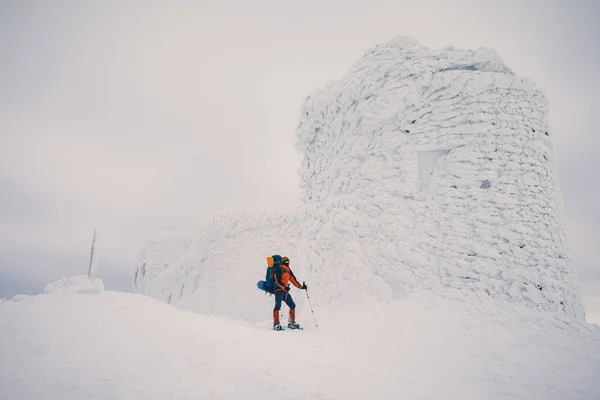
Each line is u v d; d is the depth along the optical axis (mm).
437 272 7648
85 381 3127
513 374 4672
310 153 12094
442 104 8742
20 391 2820
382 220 8539
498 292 7184
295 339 5523
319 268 9070
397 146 9031
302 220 12570
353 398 3477
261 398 3232
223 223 14977
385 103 8875
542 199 8023
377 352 5328
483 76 8445
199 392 3203
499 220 7699
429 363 4996
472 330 6109
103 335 4199
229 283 13805
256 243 13828
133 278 20719
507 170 8039
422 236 8047
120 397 2955
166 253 19078
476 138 8297
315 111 11133
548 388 4301
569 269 8125
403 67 8953
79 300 5398
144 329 4617
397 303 7352
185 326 5090
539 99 8867
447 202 8094
